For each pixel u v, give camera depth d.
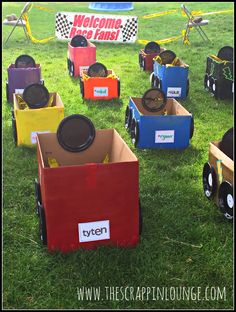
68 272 1.85
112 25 7.64
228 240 2.08
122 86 4.95
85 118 2.13
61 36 7.75
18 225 2.21
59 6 12.34
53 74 5.49
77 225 1.93
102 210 1.93
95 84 4.34
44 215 1.97
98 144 2.31
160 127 3.13
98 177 1.88
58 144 2.26
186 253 1.98
